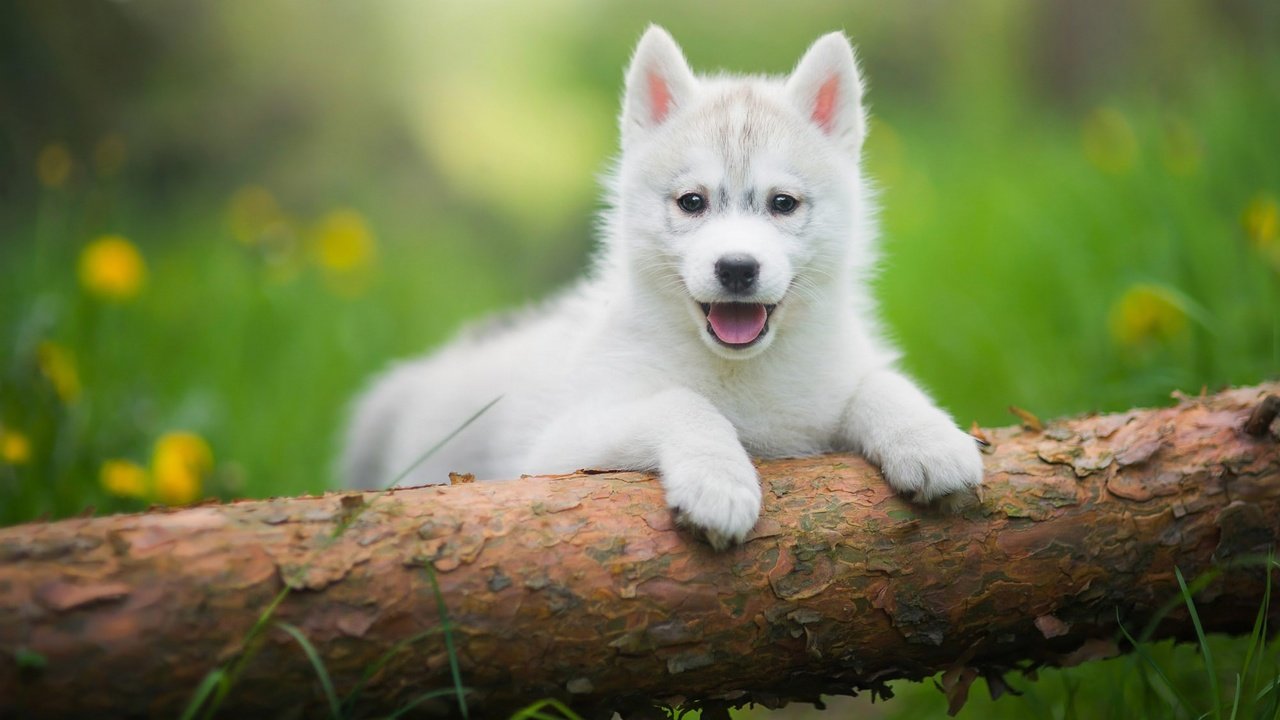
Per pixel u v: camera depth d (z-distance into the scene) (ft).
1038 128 33.37
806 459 10.32
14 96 34.63
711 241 11.64
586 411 11.76
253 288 25.52
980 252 23.58
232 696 7.72
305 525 8.13
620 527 8.79
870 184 14.35
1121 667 10.98
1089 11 37.35
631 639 8.48
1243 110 22.41
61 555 7.53
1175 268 17.34
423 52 44.45
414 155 42.78
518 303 34.96
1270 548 9.50
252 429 20.85
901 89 43.50
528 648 8.28
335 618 7.87
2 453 14.17
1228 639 11.40
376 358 25.98
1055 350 18.56
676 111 13.09
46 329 17.84
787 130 12.60
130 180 37.14
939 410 10.94
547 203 42.09
